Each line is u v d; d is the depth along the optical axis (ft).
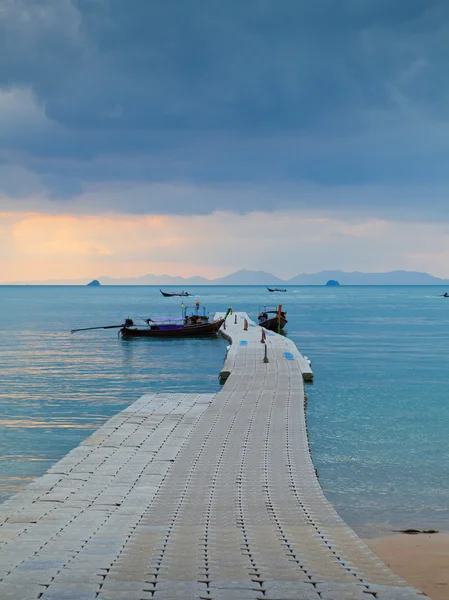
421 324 331.98
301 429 84.12
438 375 147.54
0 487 64.28
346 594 28.96
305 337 255.09
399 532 52.29
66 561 35.55
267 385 122.31
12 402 113.91
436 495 62.64
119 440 77.61
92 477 61.31
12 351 205.87
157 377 146.61
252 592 28.68
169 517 48.75
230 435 80.59
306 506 52.70
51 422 96.63
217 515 49.47
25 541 41.34
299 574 32.86
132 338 251.19
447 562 44.80
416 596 29.71
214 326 256.11
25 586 29.37
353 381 138.41
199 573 32.58
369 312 462.60
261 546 40.45
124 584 29.89
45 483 59.11
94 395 121.80
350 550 40.91
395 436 87.51
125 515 49.16
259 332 252.83
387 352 198.59
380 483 66.69
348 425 94.53
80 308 543.39
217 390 128.67
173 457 69.51
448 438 86.17
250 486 58.80
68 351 205.57
